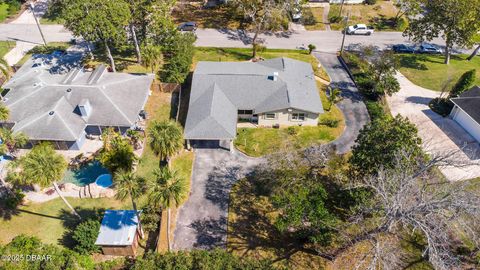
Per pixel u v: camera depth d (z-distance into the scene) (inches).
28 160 1429.6
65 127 1974.7
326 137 2164.1
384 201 1245.7
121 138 1934.1
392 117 2306.8
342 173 1792.6
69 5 2252.7
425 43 3149.6
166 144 1540.4
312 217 1445.6
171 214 1732.3
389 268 1238.3
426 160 1534.2
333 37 3203.7
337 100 2442.2
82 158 1982.0
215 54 2908.5
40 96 2129.7
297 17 3351.4
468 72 2341.3
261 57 2869.1
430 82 2662.4
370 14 3563.0
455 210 1284.4
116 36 2304.4
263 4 2938.0
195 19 3408.0
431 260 1189.7
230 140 2039.9
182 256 1341.0
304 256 1573.6
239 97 2239.2
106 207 1769.2
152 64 2460.6
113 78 2313.0
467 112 2162.9
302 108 2138.3
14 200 1733.5
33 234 1642.5
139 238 1646.2
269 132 2208.4
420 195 1275.8
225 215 1737.2
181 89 2501.2
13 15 3437.5
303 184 1599.4
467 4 2508.6
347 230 1589.6
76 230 1529.3
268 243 1622.8
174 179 1412.4
